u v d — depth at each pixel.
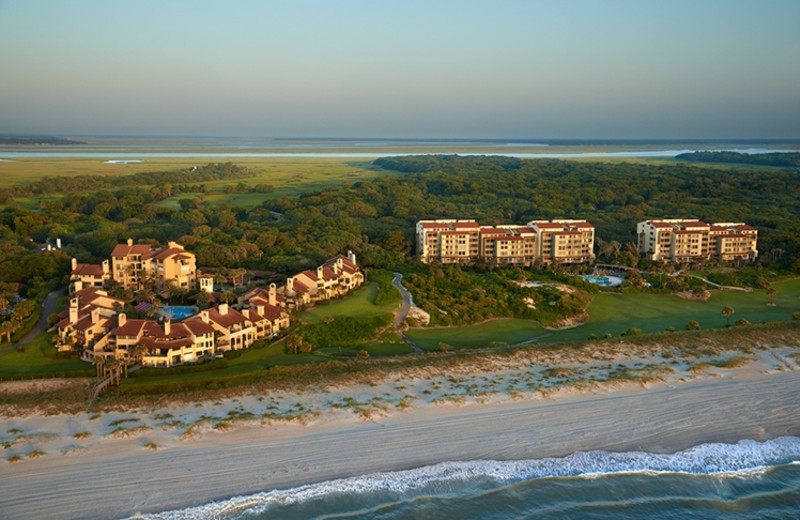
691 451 86.00
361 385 103.62
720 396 102.50
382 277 169.50
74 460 79.56
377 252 195.12
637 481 79.38
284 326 129.88
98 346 112.12
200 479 76.81
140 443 83.94
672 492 77.44
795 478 80.81
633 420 94.00
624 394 102.44
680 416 95.56
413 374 108.44
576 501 75.31
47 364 110.69
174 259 154.12
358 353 118.06
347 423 90.88
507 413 95.12
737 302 166.25
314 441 86.00
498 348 123.12
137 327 113.12
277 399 98.00
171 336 112.44
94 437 85.19
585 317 148.88
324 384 103.44
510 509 73.50
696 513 73.81
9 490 73.12
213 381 103.12
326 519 70.75
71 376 104.75
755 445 87.94
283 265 176.12
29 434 85.31
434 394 101.00
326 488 75.94
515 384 105.44
